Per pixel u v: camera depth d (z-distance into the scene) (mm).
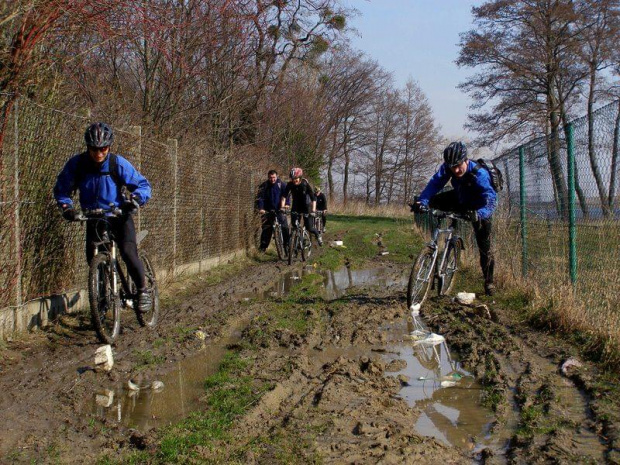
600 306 6094
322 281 11312
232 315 7469
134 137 8062
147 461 3445
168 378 5098
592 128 6215
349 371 5273
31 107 5883
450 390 4973
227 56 13547
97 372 5090
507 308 7699
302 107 25969
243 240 14523
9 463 3398
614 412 4090
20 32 5633
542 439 3762
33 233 6023
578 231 6844
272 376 5082
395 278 11695
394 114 61281
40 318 6188
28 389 4617
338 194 63281
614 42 27078
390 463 3479
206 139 13656
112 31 7324
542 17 28188
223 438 3740
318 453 3568
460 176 7691
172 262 9688
